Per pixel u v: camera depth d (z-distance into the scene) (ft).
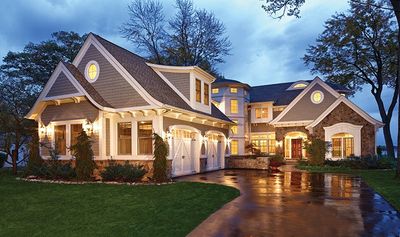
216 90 118.73
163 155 46.21
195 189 38.17
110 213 26.50
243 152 115.85
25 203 30.89
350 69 108.78
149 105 50.88
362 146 82.79
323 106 99.14
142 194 34.96
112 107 53.36
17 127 61.26
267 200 32.83
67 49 107.04
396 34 97.04
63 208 28.58
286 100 120.88
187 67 63.87
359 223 23.73
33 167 53.78
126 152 53.78
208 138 71.56
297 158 104.53
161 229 22.03
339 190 39.88
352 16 99.55
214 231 21.85
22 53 102.17
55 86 56.24
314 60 110.73
